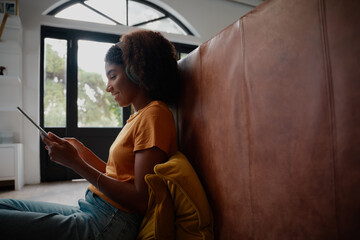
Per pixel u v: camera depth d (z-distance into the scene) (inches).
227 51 28.5
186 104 37.9
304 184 19.6
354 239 16.2
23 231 24.9
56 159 29.5
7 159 110.0
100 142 144.5
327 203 17.9
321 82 18.2
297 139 20.1
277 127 22.0
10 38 120.8
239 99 26.5
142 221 29.9
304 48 19.5
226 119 28.6
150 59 34.4
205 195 29.9
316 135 18.6
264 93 23.3
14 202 29.9
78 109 141.7
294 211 20.4
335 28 17.3
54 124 137.6
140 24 157.9
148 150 28.9
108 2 150.1
